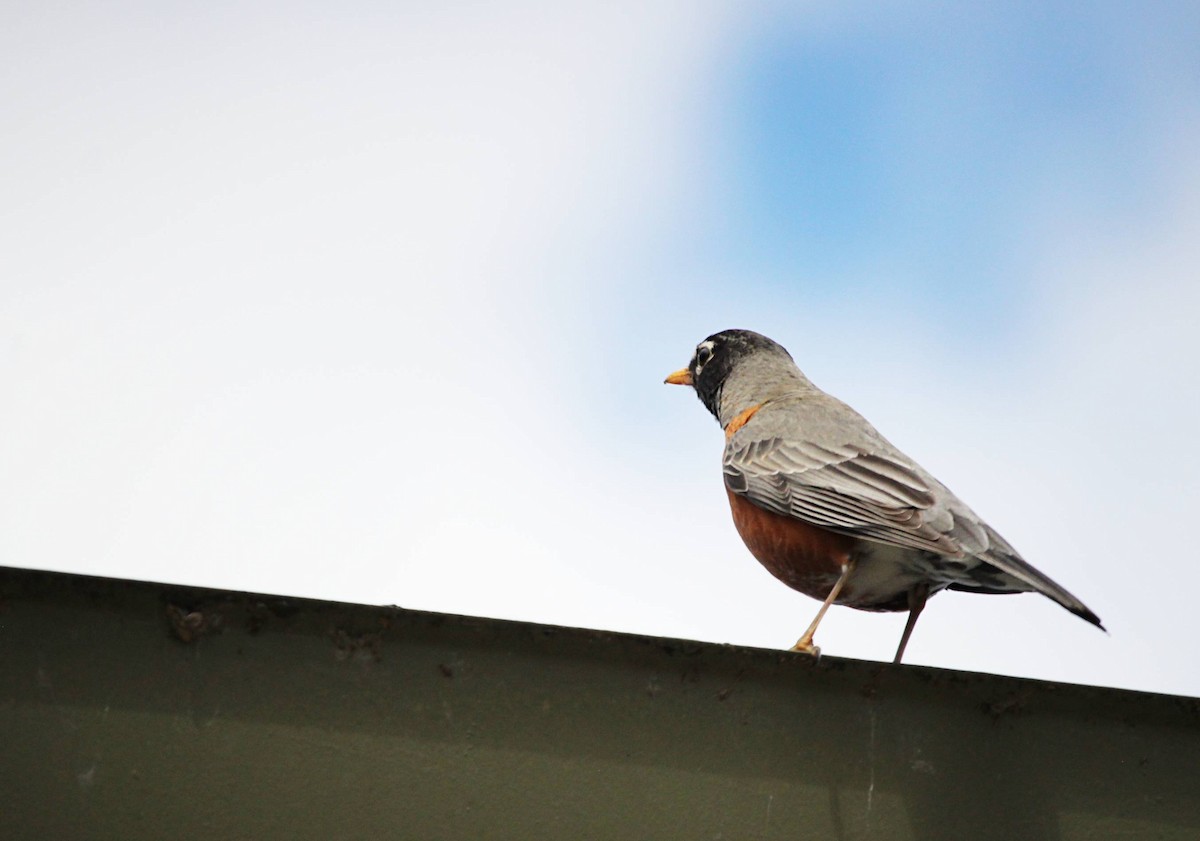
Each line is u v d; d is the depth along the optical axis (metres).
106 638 5.37
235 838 5.23
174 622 5.43
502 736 5.59
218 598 5.48
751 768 5.76
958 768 5.95
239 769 5.32
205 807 5.25
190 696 5.37
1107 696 6.09
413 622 5.63
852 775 5.84
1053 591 8.98
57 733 5.22
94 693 5.30
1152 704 6.13
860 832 5.74
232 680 5.43
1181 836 5.99
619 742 5.68
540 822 5.49
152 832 5.17
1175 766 6.11
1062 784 6.00
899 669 5.99
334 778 5.39
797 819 5.72
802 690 5.95
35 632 5.32
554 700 5.69
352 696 5.52
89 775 5.20
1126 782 6.05
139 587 5.41
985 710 6.05
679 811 5.62
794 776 5.78
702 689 5.85
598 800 5.57
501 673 5.69
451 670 5.65
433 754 5.50
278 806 5.30
